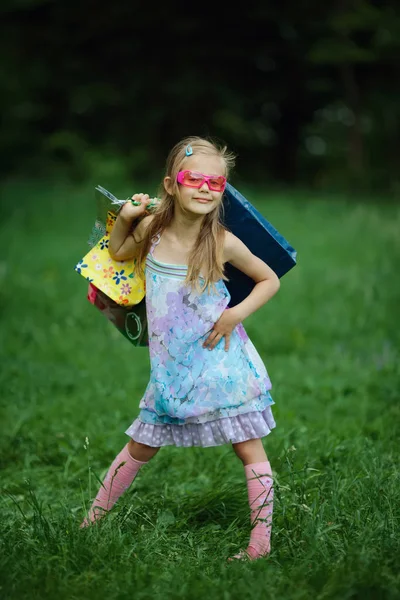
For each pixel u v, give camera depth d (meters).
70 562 3.57
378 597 3.17
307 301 10.15
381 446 5.10
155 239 3.87
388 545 3.61
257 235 4.00
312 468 4.68
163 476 4.88
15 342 8.35
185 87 30.31
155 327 3.85
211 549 3.86
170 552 3.78
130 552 3.65
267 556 3.70
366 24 27.89
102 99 30.17
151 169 30.06
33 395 6.55
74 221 17.31
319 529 3.71
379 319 9.20
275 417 5.95
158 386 3.82
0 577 3.37
